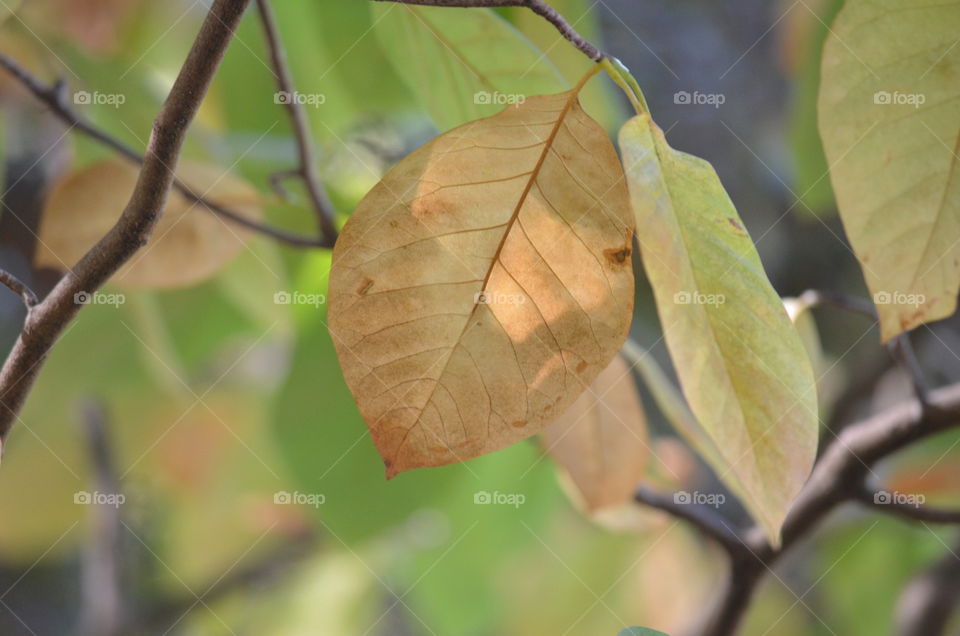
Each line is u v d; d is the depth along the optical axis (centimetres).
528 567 135
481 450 55
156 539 130
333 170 99
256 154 93
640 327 158
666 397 73
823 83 56
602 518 96
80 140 93
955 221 56
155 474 125
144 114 94
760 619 141
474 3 54
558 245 55
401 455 55
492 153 55
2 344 147
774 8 165
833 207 93
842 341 165
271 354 131
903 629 114
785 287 169
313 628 132
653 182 54
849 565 134
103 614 126
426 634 156
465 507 111
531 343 55
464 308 55
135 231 55
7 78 95
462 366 55
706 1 166
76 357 110
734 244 54
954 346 145
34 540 122
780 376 54
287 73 72
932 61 56
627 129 54
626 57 161
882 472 114
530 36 79
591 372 55
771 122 165
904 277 56
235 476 126
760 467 54
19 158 113
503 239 55
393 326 55
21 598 184
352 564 133
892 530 132
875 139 56
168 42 102
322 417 90
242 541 130
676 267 53
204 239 75
